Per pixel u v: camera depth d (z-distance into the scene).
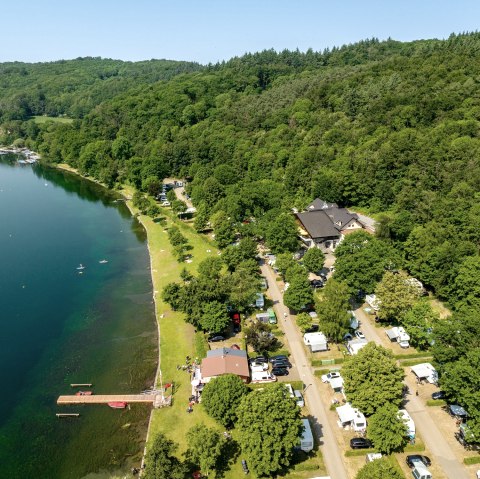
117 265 146.75
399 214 131.25
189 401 82.06
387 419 67.06
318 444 71.12
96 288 131.38
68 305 122.25
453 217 126.31
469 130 173.00
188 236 163.75
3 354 101.94
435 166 160.00
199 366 89.69
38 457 74.19
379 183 167.50
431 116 193.62
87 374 94.00
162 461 60.44
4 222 190.38
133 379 91.31
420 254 114.56
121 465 71.62
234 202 166.00
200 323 98.50
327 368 88.88
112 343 104.38
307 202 175.25
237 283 105.75
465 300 100.44
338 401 79.69
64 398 86.25
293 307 103.50
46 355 101.12
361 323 104.25
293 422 65.25
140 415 81.50
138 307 119.88
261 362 90.00
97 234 175.75
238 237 158.12
